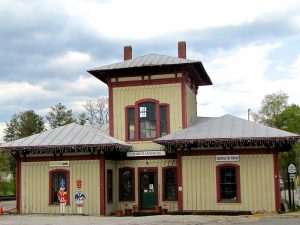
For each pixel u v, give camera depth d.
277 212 28.02
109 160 31.42
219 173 29.12
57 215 29.28
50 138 31.05
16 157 31.47
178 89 32.22
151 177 31.91
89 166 30.38
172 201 31.16
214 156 29.27
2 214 30.41
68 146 29.66
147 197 31.75
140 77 32.84
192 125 32.31
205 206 28.97
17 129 86.62
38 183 31.05
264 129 29.05
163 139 28.97
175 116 32.06
